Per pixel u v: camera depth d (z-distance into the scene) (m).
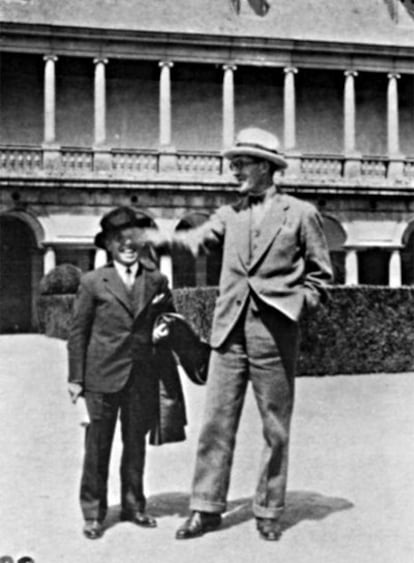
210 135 46.69
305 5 47.38
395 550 7.05
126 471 7.88
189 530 7.50
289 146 44.41
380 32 47.69
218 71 45.91
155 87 46.12
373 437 12.20
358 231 43.84
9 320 42.12
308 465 10.30
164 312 7.94
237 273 7.78
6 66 44.09
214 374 7.84
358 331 19.86
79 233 40.75
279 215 7.78
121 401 7.73
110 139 45.47
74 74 44.97
